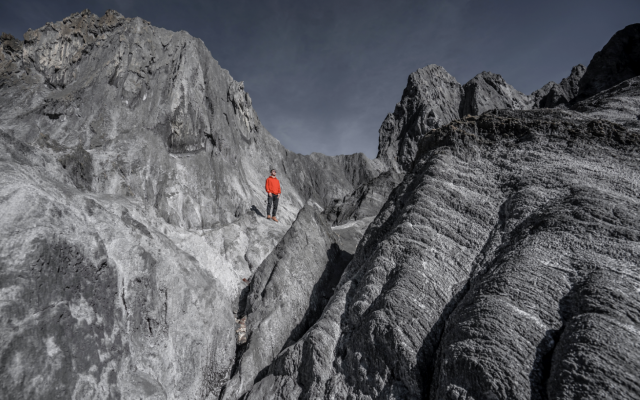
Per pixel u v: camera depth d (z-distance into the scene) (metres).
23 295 4.29
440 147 7.88
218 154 29.30
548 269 4.61
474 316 4.46
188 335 7.05
